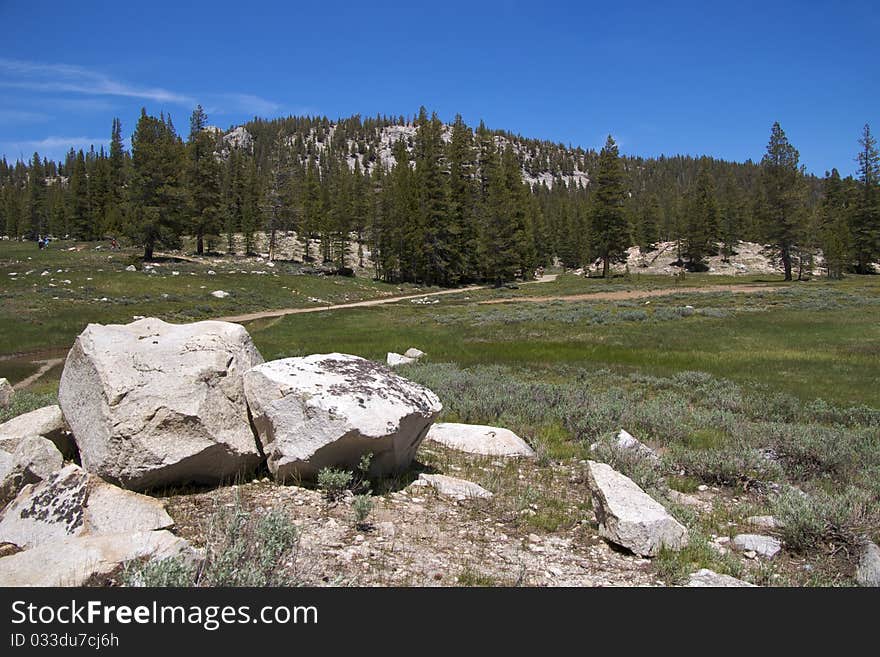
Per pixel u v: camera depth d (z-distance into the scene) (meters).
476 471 7.90
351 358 7.25
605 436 9.34
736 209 110.94
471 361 23.34
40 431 6.36
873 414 13.35
